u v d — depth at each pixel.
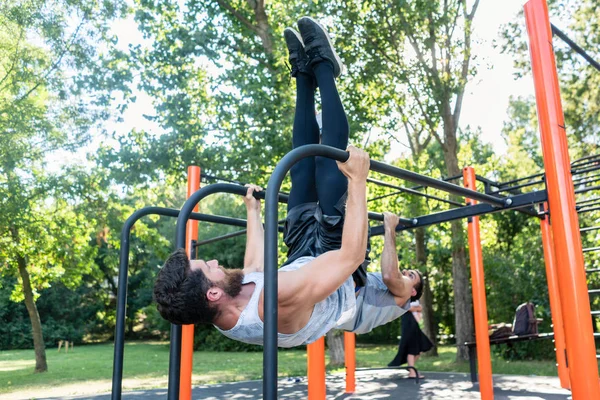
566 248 2.17
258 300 1.52
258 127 9.62
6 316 22.25
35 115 9.49
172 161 9.59
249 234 2.09
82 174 10.09
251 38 10.49
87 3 9.48
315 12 9.29
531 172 16.50
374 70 9.57
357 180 1.50
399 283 2.07
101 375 10.20
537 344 10.86
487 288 14.04
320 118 2.09
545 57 2.31
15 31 9.33
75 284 12.08
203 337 19.08
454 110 10.42
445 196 10.63
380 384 7.12
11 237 10.52
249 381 8.20
